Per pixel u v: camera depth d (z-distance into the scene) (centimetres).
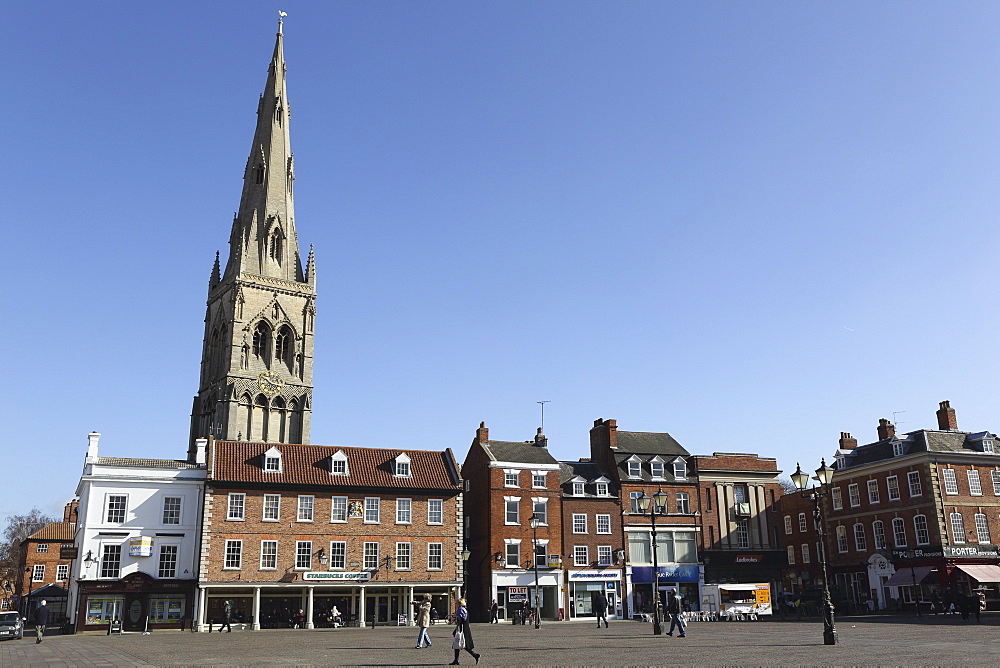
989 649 3316
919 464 7550
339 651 3856
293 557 6638
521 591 7469
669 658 3156
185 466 6738
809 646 3625
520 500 7700
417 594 7025
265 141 11262
